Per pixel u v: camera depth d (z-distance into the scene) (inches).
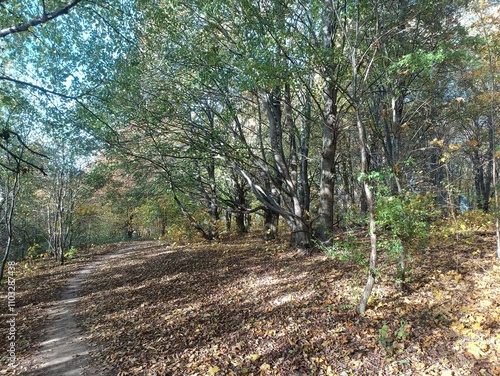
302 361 182.9
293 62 286.8
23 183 610.9
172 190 610.9
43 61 319.3
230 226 987.3
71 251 822.5
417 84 456.1
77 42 323.3
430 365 155.0
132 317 331.3
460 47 326.3
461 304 202.4
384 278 266.1
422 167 549.3
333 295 266.7
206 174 693.9
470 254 292.5
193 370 201.3
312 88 422.0
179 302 351.6
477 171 676.1
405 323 190.5
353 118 576.1
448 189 381.4
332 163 431.5
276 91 465.7
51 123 342.3
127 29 328.8
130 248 936.3
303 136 569.9
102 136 425.4
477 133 590.2
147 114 434.6
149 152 503.5
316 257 406.6
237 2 319.6
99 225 1194.0
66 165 729.6
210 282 406.0
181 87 438.6
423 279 250.8
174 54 392.5
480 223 391.9
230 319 274.8
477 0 321.4
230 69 383.6
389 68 214.8
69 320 358.9
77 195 797.9
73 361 251.9
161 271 514.3
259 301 302.7
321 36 364.5
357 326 205.3
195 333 259.9
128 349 255.4
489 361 147.8
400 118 462.9
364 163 211.8
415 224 210.4
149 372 210.8
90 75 327.9
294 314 249.8
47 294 482.6
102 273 598.5
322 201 435.8
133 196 748.6
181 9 381.4
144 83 408.2
